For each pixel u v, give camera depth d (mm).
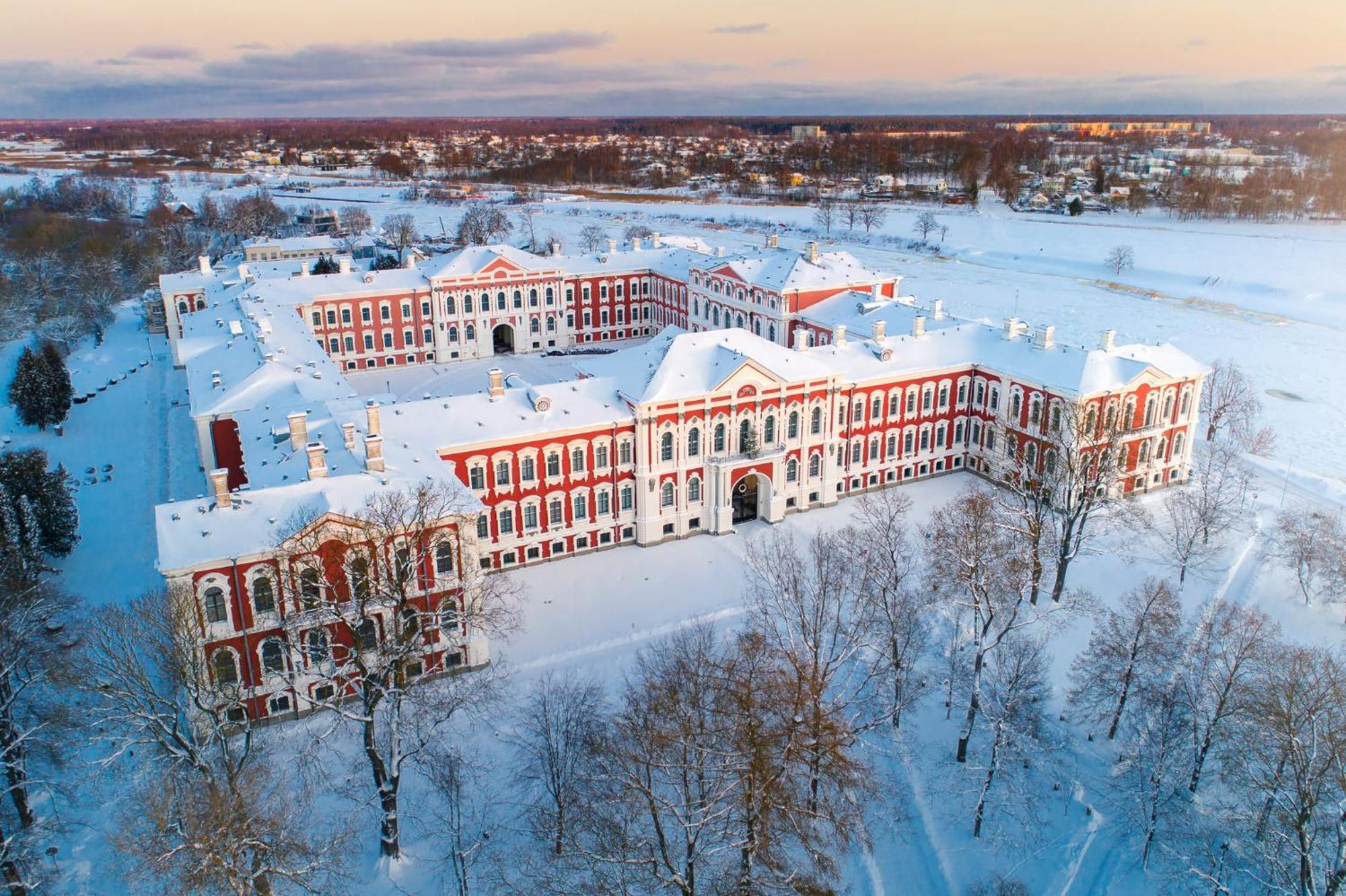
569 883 53844
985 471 109188
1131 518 93625
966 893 57000
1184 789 60719
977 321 119438
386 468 72625
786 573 77125
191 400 100250
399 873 56625
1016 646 69188
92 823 59625
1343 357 160125
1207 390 122812
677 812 51094
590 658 75062
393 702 58344
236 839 45969
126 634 62781
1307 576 84875
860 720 69188
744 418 94625
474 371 154250
